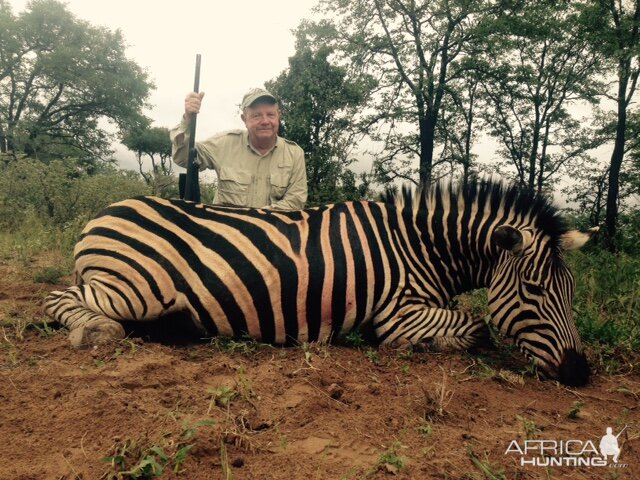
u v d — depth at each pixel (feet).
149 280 10.15
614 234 40.93
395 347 10.73
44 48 106.83
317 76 40.04
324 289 10.49
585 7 46.26
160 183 19.43
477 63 55.11
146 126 116.47
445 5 51.96
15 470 5.61
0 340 9.91
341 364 9.64
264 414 7.37
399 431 7.13
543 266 9.87
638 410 8.81
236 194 15.26
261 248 10.44
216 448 6.23
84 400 7.21
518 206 10.89
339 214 11.29
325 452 6.38
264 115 14.79
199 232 10.48
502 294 10.32
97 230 10.52
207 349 10.24
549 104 59.31
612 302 16.33
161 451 5.62
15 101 110.11
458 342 10.62
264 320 10.43
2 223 28.45
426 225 11.40
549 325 9.73
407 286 10.93
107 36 108.68
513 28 49.90
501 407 8.39
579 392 9.43
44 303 10.63
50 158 105.19
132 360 8.85
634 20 45.03
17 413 6.86
